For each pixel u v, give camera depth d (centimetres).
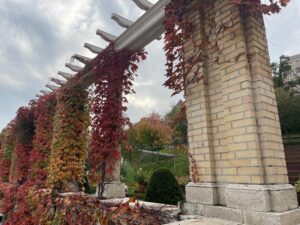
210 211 280
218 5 309
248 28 281
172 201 473
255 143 254
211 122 308
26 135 848
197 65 323
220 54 298
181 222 246
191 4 338
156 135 1622
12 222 654
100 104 539
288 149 1062
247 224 244
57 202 500
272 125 264
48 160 695
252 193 246
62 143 600
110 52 530
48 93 765
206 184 294
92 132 539
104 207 378
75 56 573
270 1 273
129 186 934
